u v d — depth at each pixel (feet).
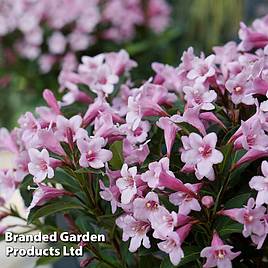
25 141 2.78
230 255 2.40
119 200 2.60
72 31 5.78
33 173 2.58
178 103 2.80
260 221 2.43
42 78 5.89
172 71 2.93
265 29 3.07
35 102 5.96
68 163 2.61
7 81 5.97
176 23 6.89
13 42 5.88
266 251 2.69
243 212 2.40
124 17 5.96
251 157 2.49
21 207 3.94
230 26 6.29
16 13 5.78
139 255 2.69
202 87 2.61
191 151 2.43
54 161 2.58
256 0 6.16
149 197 2.44
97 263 2.79
